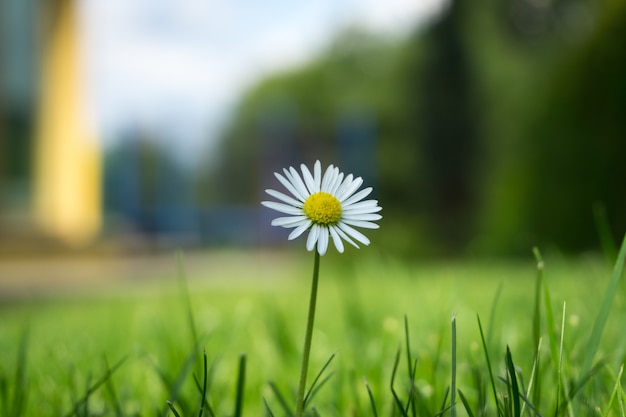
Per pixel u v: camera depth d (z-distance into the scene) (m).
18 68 14.26
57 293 8.37
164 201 27.47
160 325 3.13
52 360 2.31
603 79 8.39
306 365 1.06
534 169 8.95
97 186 16.20
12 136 14.16
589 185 8.42
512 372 1.11
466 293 3.79
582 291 3.01
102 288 9.12
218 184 33.62
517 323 2.50
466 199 17.94
